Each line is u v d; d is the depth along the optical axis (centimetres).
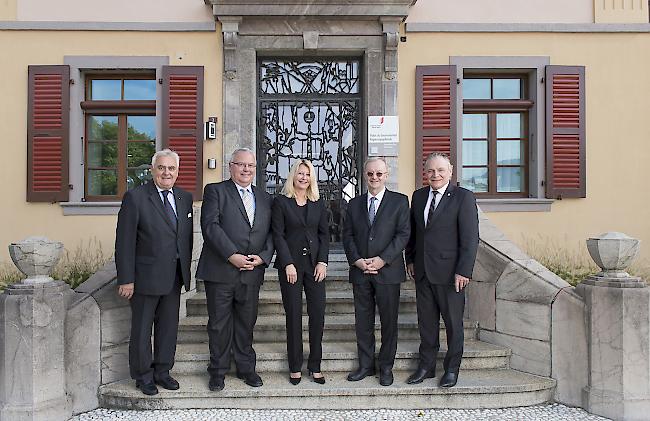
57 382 376
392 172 625
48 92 615
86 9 622
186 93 620
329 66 652
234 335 399
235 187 389
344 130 650
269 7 608
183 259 389
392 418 378
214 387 389
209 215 378
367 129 628
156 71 623
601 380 389
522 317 441
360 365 411
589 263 628
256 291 394
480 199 641
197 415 380
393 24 619
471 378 418
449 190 396
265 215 389
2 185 617
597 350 392
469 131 657
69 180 617
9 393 363
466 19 638
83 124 632
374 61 626
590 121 643
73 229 617
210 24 622
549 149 634
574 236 636
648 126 644
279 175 647
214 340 387
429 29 632
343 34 623
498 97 662
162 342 394
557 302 416
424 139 630
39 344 366
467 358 439
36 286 372
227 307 386
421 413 386
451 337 394
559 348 414
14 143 619
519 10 641
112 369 416
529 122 656
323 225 396
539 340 427
